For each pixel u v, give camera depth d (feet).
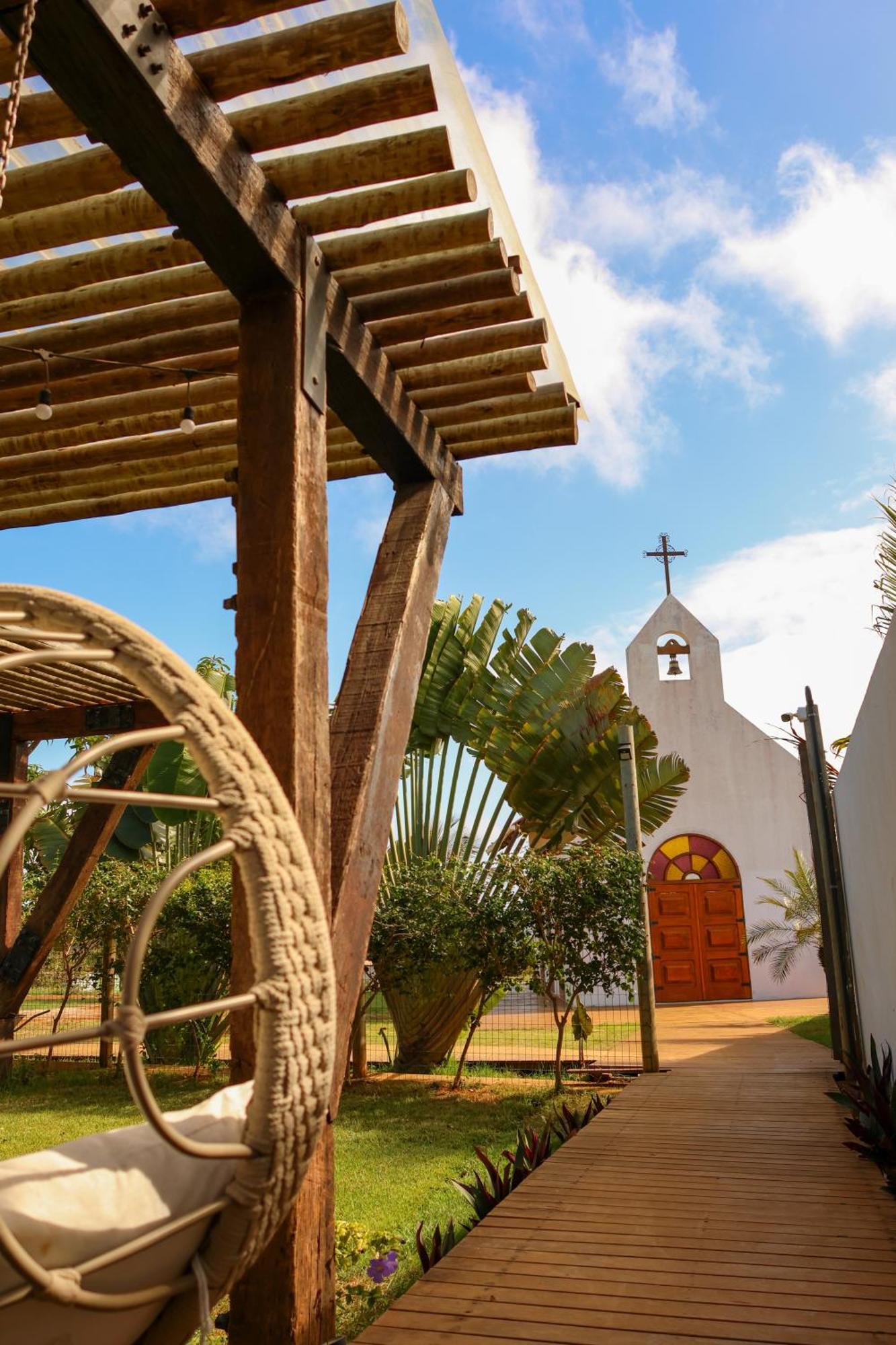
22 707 27.86
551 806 31.14
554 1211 12.17
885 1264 10.11
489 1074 29.09
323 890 8.94
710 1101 20.31
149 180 8.39
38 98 8.48
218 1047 30.73
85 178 9.04
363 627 11.71
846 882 25.09
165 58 7.82
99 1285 3.81
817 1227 11.40
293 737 8.64
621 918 25.36
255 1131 4.29
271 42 8.13
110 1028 3.68
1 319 11.83
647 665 55.57
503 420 13.71
